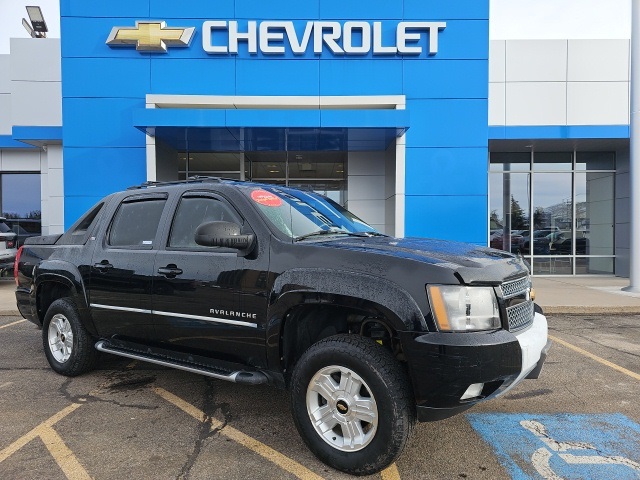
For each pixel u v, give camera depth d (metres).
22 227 16.23
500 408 4.16
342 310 3.38
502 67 12.95
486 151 11.70
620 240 14.59
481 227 11.71
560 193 14.88
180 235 4.03
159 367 5.29
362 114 10.75
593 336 6.93
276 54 11.68
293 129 10.92
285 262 3.33
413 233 11.70
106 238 4.57
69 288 4.74
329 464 3.07
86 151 11.54
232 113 10.62
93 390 4.52
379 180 13.30
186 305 3.77
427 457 3.25
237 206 3.74
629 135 12.05
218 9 11.66
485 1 11.64
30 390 4.50
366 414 2.93
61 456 3.22
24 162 15.60
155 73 11.62
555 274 14.86
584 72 12.93
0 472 3.00
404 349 2.84
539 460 3.21
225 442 3.45
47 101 13.31
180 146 12.74
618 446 3.42
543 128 12.88
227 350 3.61
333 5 11.73
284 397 4.37
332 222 4.12
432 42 11.59
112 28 11.41
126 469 3.05
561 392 4.57
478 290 2.94
